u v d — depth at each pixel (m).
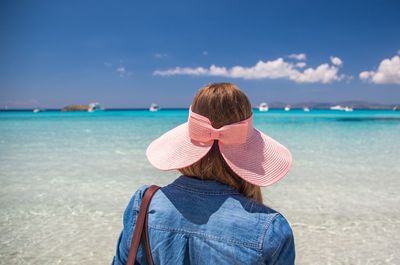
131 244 1.16
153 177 8.95
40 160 11.75
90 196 7.21
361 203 6.69
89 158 12.07
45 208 6.42
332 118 55.44
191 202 1.13
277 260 1.02
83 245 4.83
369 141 18.20
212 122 1.12
